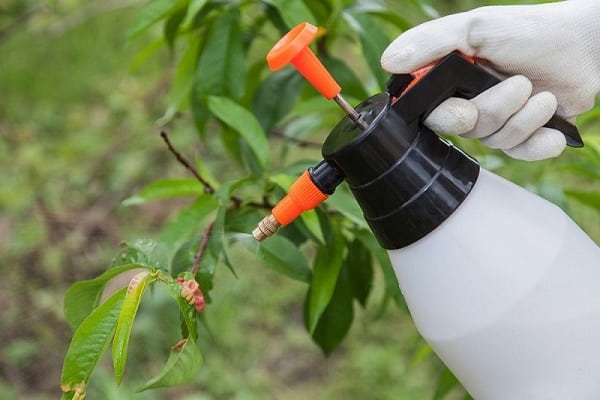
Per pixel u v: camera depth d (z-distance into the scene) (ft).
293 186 4.68
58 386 14.16
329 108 7.27
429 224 4.44
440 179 4.44
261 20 7.97
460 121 4.50
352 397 14.05
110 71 21.30
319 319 7.05
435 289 4.51
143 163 17.51
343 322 7.06
